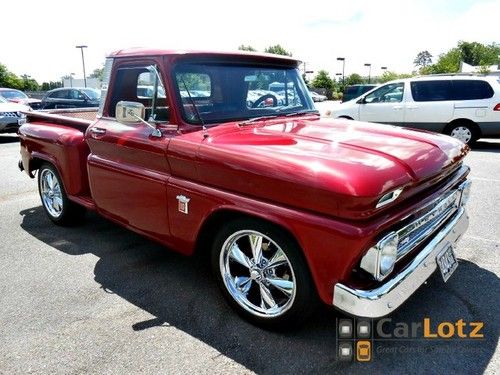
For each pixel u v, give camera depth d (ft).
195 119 10.23
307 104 13.19
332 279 7.71
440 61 177.78
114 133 11.55
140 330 9.50
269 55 12.05
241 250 9.68
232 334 9.29
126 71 11.46
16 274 12.21
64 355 8.70
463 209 10.88
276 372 8.11
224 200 8.96
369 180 7.24
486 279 11.34
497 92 31.04
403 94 34.30
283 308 8.84
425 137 10.12
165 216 10.51
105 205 12.57
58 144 14.21
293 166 7.87
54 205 16.07
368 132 10.20
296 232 7.89
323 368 8.20
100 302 10.68
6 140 41.96
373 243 7.43
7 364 8.45
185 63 10.37
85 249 13.92
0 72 204.13
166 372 8.17
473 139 32.37
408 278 8.05
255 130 10.19
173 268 12.51
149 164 10.70
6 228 15.93
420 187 8.38
